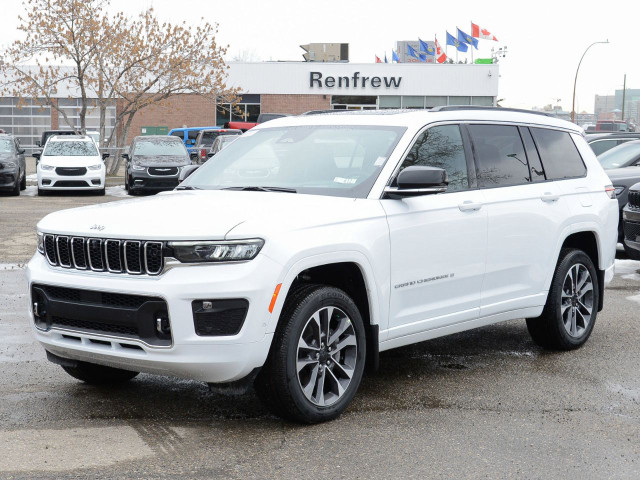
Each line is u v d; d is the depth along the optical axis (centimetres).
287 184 540
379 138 551
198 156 3284
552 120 688
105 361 464
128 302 445
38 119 5694
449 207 556
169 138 2683
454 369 610
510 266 608
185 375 441
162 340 437
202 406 509
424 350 671
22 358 623
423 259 537
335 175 535
